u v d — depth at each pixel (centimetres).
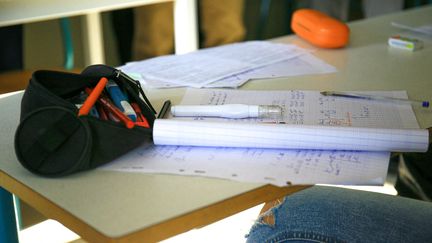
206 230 168
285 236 91
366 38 141
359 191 102
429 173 133
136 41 283
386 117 92
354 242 88
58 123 74
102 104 83
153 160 78
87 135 73
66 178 73
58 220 68
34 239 152
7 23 152
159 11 270
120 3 171
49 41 284
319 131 80
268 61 121
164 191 70
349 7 300
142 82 109
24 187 72
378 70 117
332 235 89
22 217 156
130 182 72
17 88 220
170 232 64
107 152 76
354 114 93
